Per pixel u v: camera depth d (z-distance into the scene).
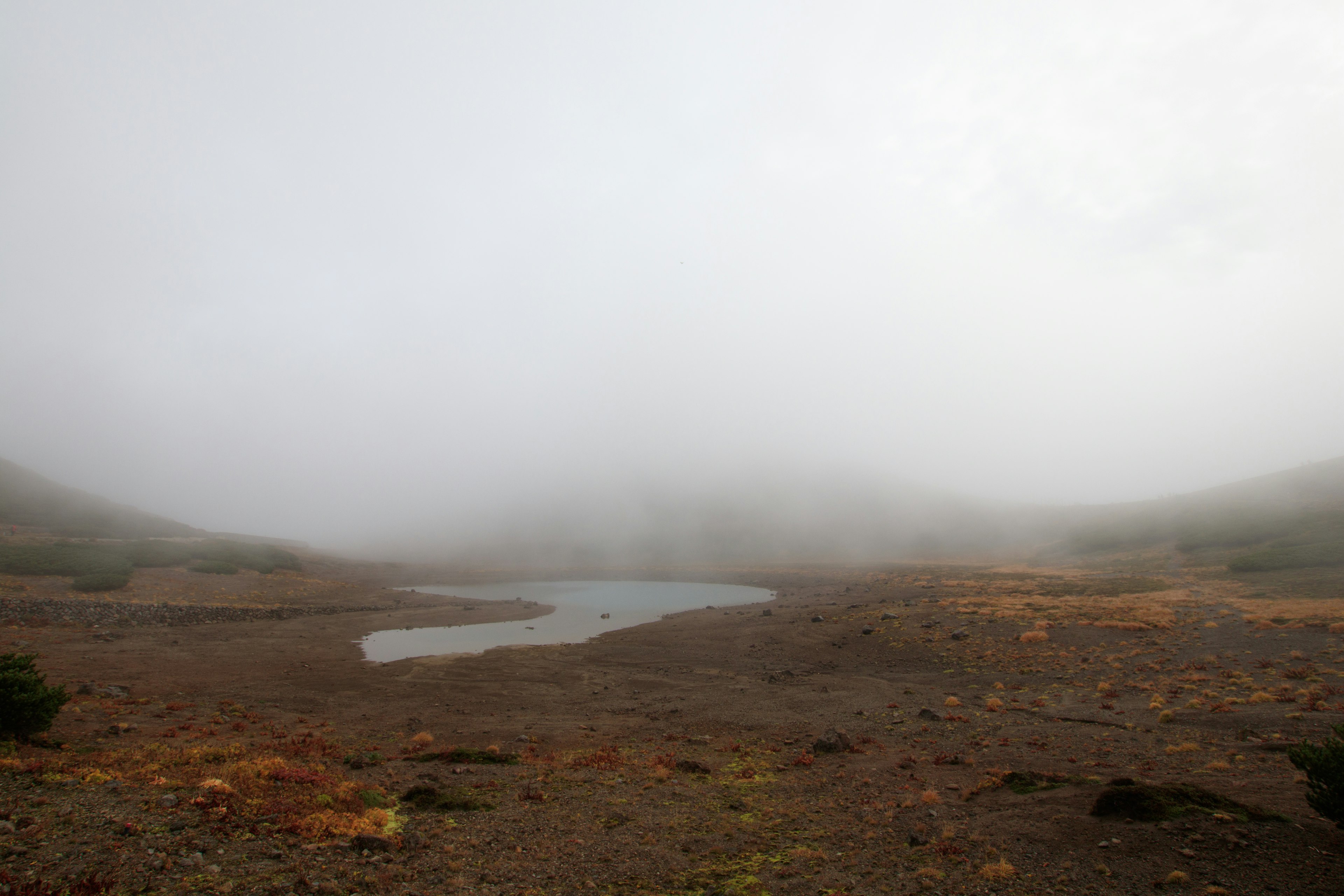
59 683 31.75
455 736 25.45
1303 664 28.98
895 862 11.89
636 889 10.92
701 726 27.03
